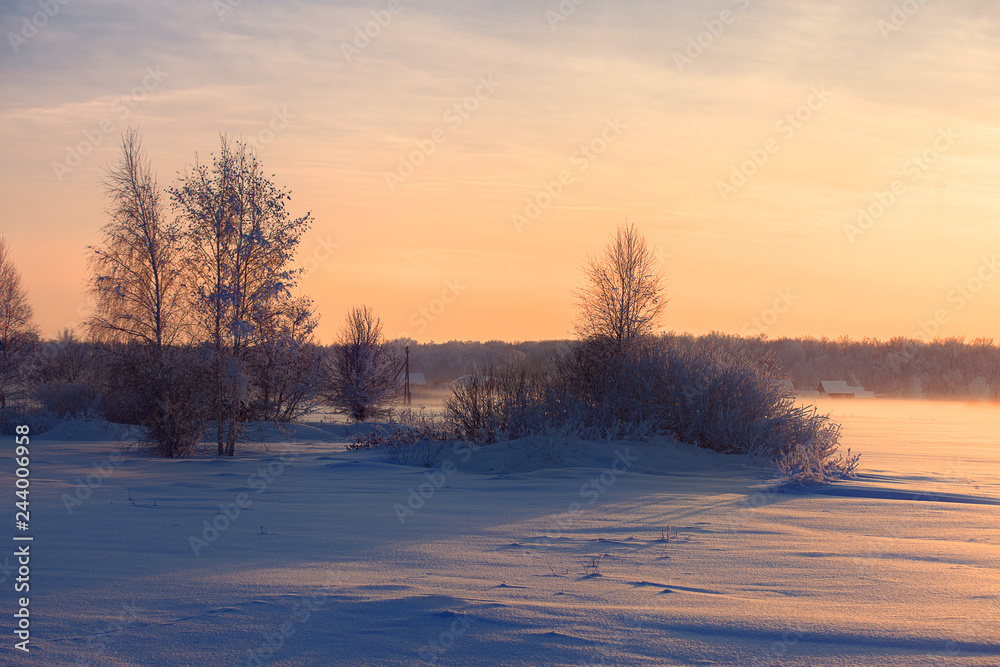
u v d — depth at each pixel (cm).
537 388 2502
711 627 579
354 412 4878
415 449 2336
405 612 616
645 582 735
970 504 1380
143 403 2708
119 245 2820
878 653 523
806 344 14450
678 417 2308
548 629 570
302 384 3644
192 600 652
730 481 1747
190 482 1703
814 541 978
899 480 1791
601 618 601
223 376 2777
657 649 527
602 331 3366
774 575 773
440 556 866
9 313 5425
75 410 4147
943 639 554
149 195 2836
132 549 891
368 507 1295
